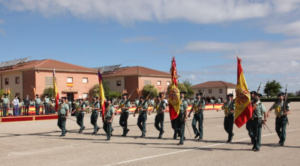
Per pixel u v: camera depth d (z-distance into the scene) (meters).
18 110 24.70
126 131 12.95
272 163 7.57
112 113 11.88
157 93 50.22
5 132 14.88
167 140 11.63
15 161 8.22
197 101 11.83
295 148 9.60
